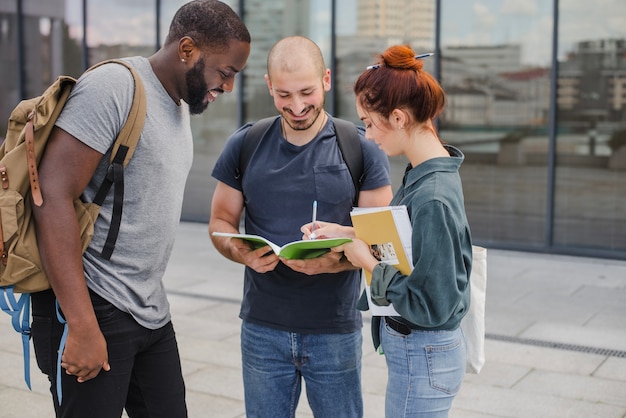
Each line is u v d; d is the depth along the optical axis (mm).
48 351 2268
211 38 2275
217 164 2746
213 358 4656
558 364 4555
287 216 2596
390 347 2254
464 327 2438
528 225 7949
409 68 2154
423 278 2057
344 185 2590
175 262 7406
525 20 7711
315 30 8625
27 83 10352
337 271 2494
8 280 2125
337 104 8625
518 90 7824
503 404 3953
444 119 8156
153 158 2281
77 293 2135
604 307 5844
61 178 2111
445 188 2100
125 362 2324
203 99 2363
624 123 7449
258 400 2703
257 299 2648
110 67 2217
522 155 7891
